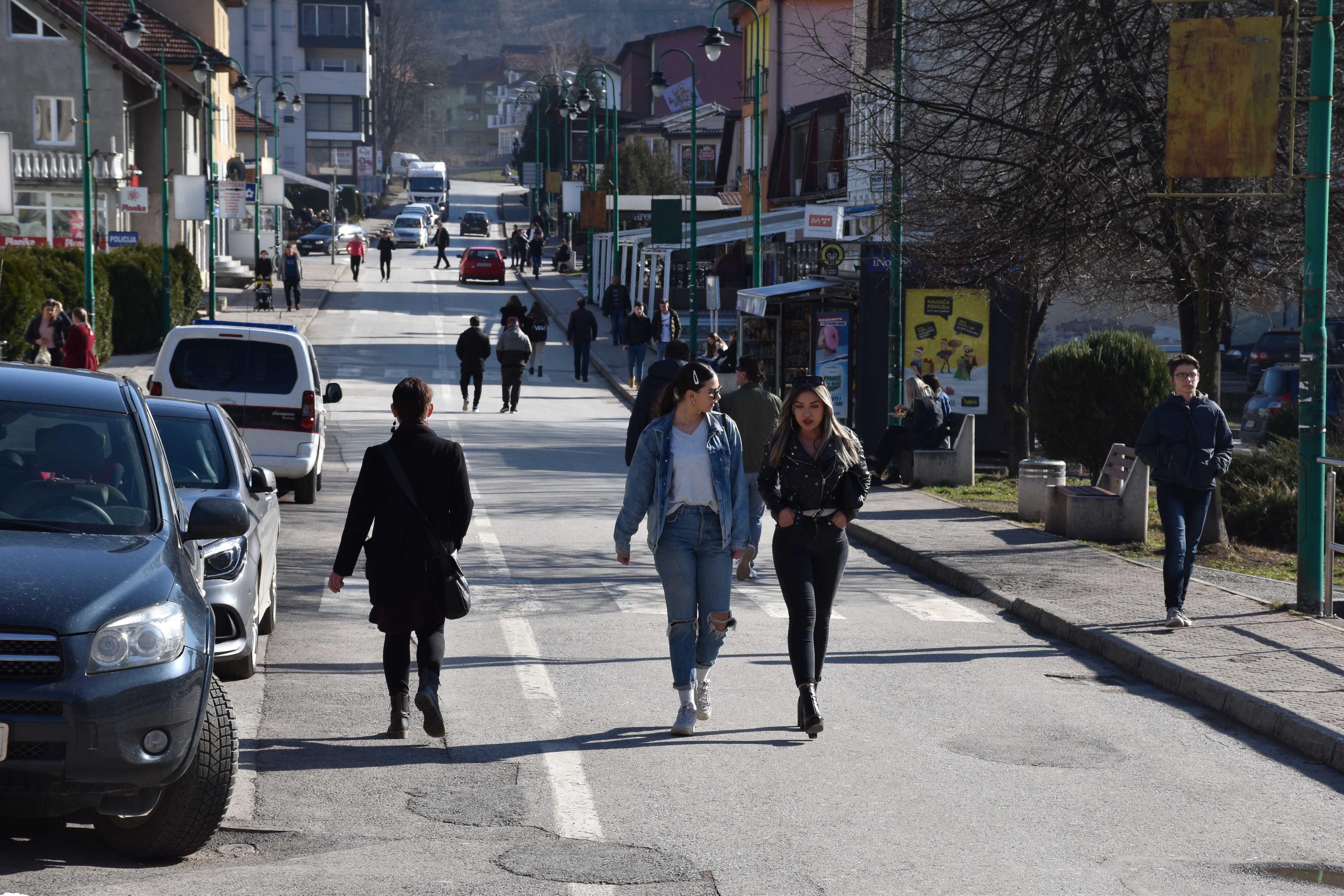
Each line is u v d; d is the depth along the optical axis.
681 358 17.61
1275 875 7.24
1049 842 7.69
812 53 22.25
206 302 61.28
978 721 10.32
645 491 9.81
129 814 6.90
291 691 10.87
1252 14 17.47
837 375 32.41
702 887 6.88
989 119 17.81
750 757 9.28
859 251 31.06
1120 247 17.84
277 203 75.50
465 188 196.25
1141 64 17.17
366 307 68.81
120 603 6.80
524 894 6.70
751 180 69.56
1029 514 20.81
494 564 17.09
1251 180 17.06
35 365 8.73
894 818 8.06
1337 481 16.38
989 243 18.06
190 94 68.69
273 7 158.38
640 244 63.69
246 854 7.34
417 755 9.23
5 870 6.77
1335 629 12.94
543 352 53.47
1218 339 18.55
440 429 33.19
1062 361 24.14
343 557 9.59
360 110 161.38
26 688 6.48
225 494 11.55
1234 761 9.43
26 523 7.39
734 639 13.20
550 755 9.26
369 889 6.68
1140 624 13.18
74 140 60.88
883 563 18.02
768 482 10.06
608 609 14.44
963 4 18.52
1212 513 18.25
